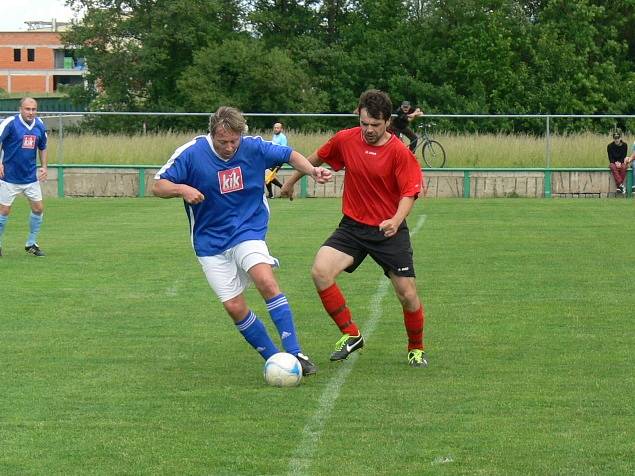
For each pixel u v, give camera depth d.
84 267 26.72
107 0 105.00
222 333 18.22
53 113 57.78
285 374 14.26
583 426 12.39
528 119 67.88
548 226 37.94
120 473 10.83
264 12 107.94
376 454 11.38
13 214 43.78
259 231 14.52
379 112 14.84
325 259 15.55
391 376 14.94
